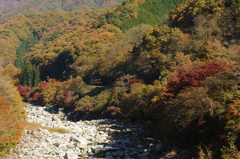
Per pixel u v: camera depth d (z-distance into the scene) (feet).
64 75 414.82
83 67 359.05
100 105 209.46
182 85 101.45
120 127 141.90
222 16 222.89
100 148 85.81
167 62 199.93
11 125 84.69
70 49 436.35
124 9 560.61
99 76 303.89
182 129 81.46
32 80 423.64
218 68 94.38
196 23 235.81
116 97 200.44
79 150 85.76
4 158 72.84
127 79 234.99
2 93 118.73
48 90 310.04
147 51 238.68
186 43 207.62
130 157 76.89
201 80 92.73
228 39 195.11
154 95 139.03
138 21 523.70
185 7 325.42
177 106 87.25
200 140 71.61
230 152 54.44
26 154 78.07
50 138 98.32
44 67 493.77
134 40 345.72
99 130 131.75
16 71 436.35
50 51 538.47
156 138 101.55
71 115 230.27
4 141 76.84
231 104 65.46
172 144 83.15
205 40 189.06
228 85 79.25
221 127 65.31
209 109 73.36
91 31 568.41
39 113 231.30
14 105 120.06
